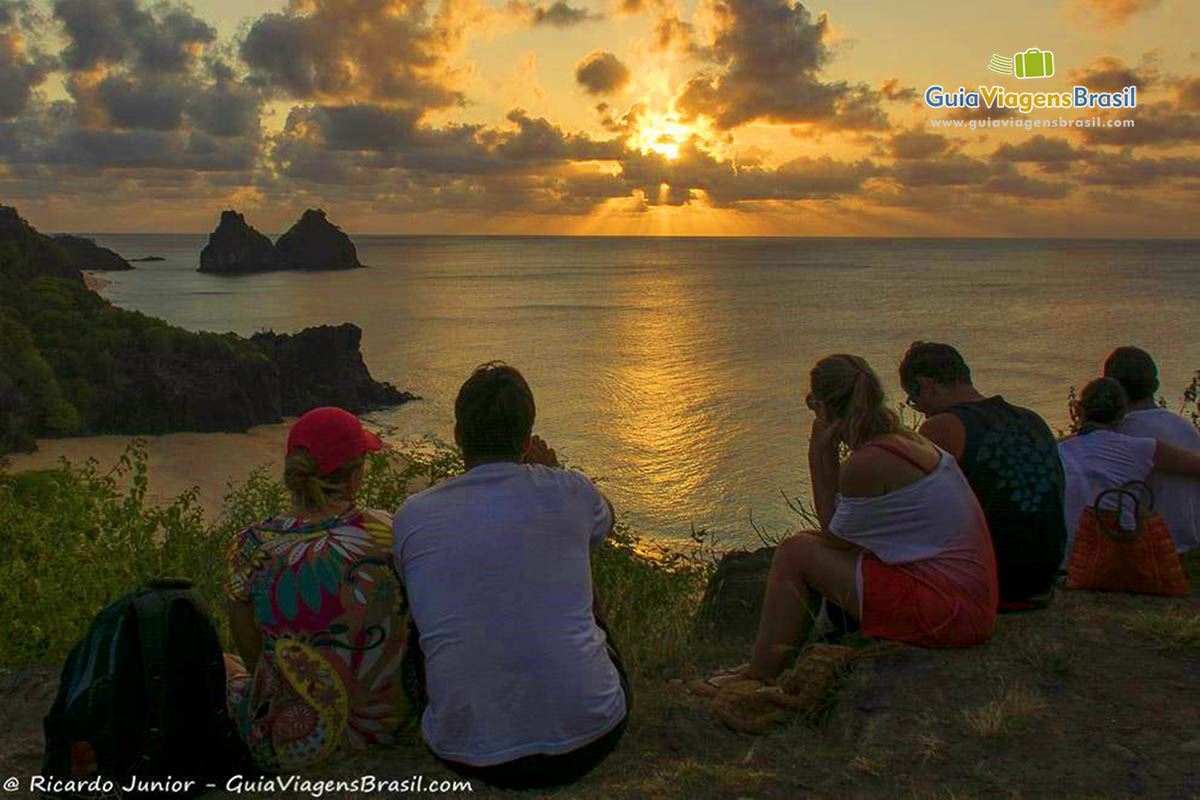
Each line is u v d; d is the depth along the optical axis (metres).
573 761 3.14
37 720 4.13
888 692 3.85
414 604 3.16
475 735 3.08
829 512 4.17
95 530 6.01
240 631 3.43
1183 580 5.07
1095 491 5.35
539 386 94.69
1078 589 5.20
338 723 3.37
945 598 4.00
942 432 4.54
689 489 51.78
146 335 93.19
